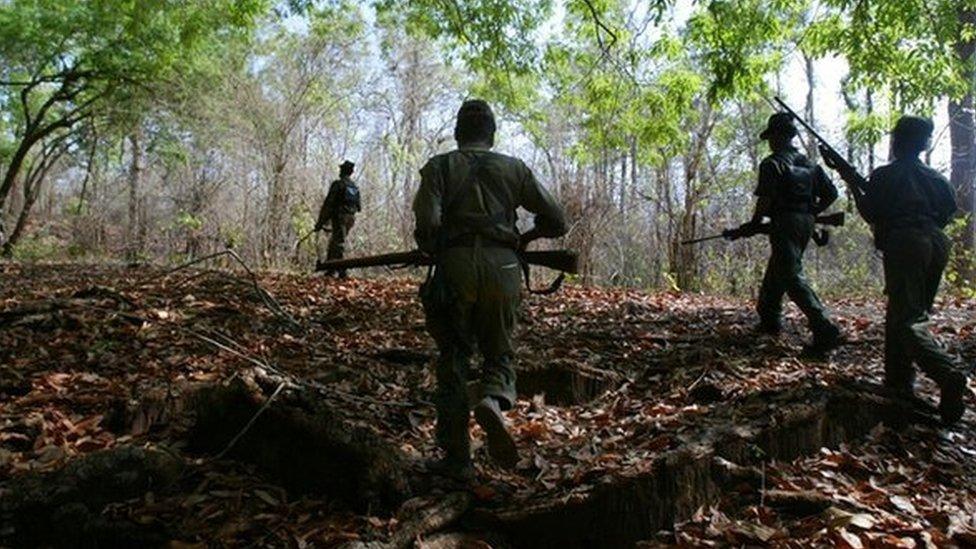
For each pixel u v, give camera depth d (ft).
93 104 85.35
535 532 10.21
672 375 17.33
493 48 37.27
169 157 92.53
